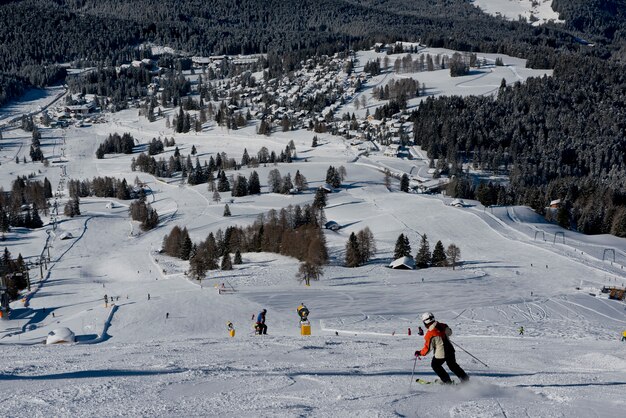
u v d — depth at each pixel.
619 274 115.31
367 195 192.38
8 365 15.86
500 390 11.03
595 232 163.00
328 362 15.85
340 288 97.00
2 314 89.44
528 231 152.62
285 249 129.38
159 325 72.06
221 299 85.00
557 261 125.19
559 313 78.06
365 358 17.00
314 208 165.88
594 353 17.44
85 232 169.38
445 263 120.69
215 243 134.12
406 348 21.12
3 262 123.31
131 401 9.88
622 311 83.19
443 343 11.84
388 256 130.62
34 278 126.50
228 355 17.88
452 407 9.48
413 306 79.81
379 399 10.07
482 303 82.62
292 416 8.69
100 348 23.08
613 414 9.06
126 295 99.69
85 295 103.62
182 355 18.09
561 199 182.88
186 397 10.26
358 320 66.81
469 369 14.87
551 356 18.22
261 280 105.69
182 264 132.75
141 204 183.75
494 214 165.38
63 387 11.00
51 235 166.38
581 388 11.31
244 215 176.00
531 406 9.61
